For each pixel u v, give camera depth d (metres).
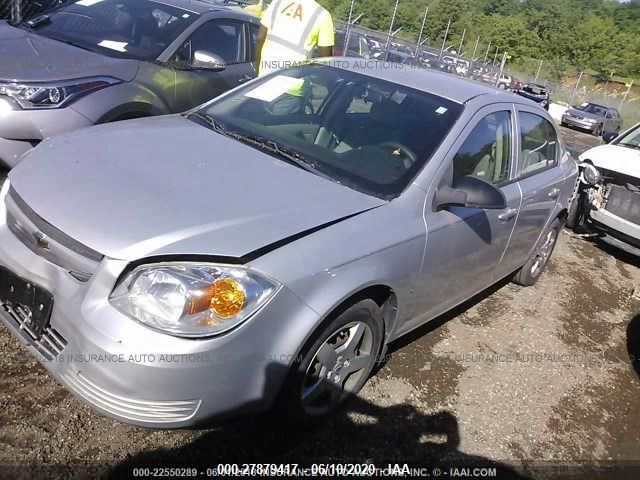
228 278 2.06
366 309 2.57
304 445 2.59
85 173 2.43
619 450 3.10
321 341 2.38
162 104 4.73
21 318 2.33
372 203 2.64
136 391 2.00
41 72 4.06
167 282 2.02
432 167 2.90
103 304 2.04
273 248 2.20
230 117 3.33
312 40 5.21
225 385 2.09
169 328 1.99
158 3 5.40
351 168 2.88
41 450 2.27
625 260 6.29
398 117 3.16
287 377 2.30
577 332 4.34
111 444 2.38
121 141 2.77
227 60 5.69
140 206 2.23
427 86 3.42
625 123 32.81
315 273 2.24
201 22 5.35
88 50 4.66
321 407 2.62
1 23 5.07
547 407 3.30
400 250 2.62
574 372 3.75
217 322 2.03
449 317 4.05
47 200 2.29
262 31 5.39
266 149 2.95
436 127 3.10
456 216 2.99
